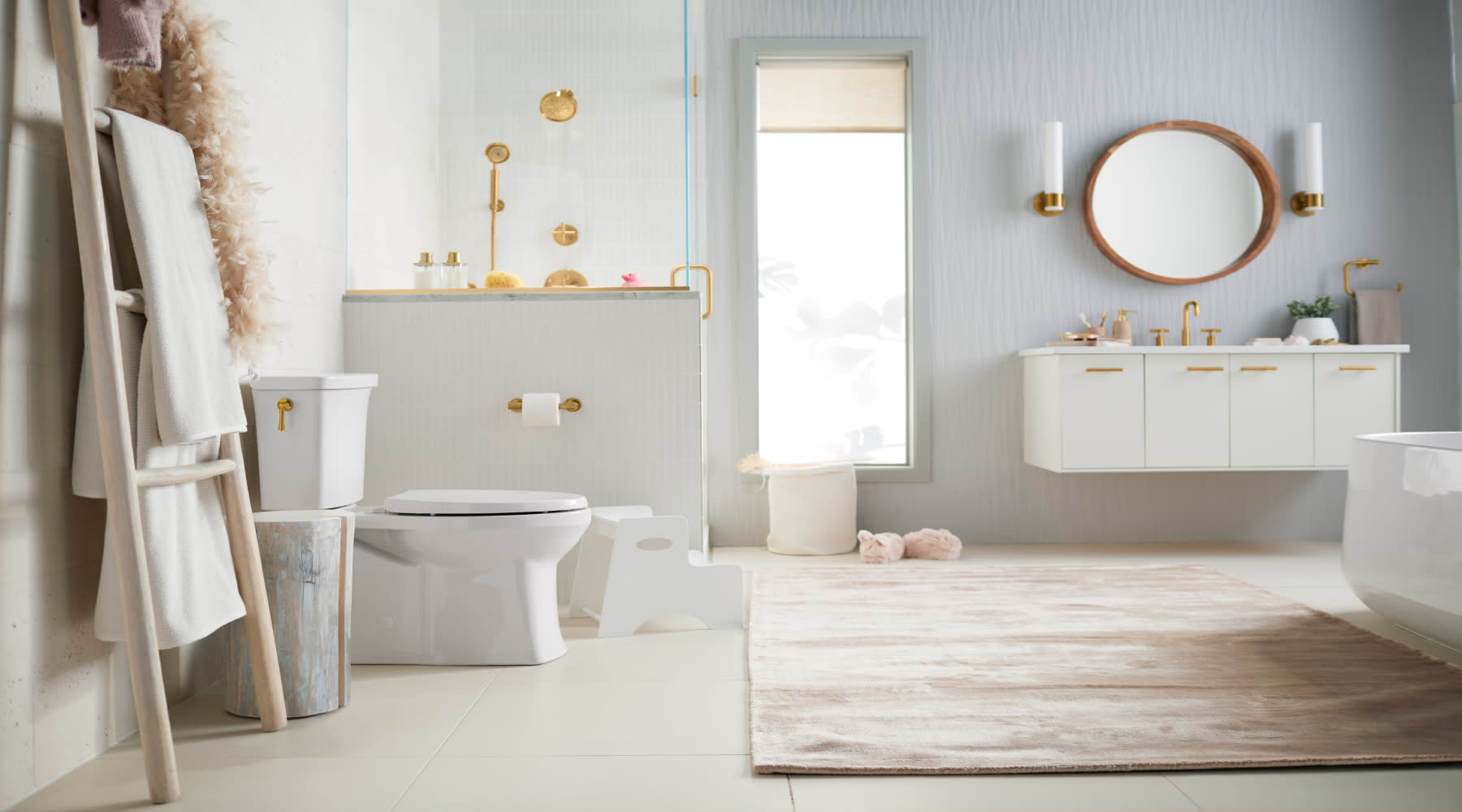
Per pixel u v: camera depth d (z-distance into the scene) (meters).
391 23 3.31
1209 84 4.07
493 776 1.62
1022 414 4.07
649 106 3.43
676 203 3.43
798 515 3.84
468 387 3.05
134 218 1.66
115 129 1.67
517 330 3.05
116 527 1.53
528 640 2.32
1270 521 4.11
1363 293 4.02
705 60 4.04
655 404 3.04
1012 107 4.05
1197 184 4.07
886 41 4.03
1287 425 3.63
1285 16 4.08
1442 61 4.09
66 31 1.53
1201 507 4.10
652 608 2.63
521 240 3.43
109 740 1.79
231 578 1.83
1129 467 3.62
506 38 3.44
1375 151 4.10
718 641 2.52
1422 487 2.28
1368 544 2.50
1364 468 2.54
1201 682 2.05
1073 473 4.09
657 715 1.94
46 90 1.66
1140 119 4.07
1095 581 3.15
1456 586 2.15
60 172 1.70
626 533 2.61
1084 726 1.80
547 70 3.44
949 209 4.07
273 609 1.93
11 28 1.57
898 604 2.85
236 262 1.96
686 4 3.44
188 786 1.59
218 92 1.95
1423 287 4.10
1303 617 2.62
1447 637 2.25
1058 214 4.06
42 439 1.64
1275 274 4.10
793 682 2.10
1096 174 4.02
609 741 1.79
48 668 1.63
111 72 1.84
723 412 4.06
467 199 3.44
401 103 3.37
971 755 1.67
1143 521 4.09
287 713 1.93
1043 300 4.07
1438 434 2.78
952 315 4.07
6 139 1.56
